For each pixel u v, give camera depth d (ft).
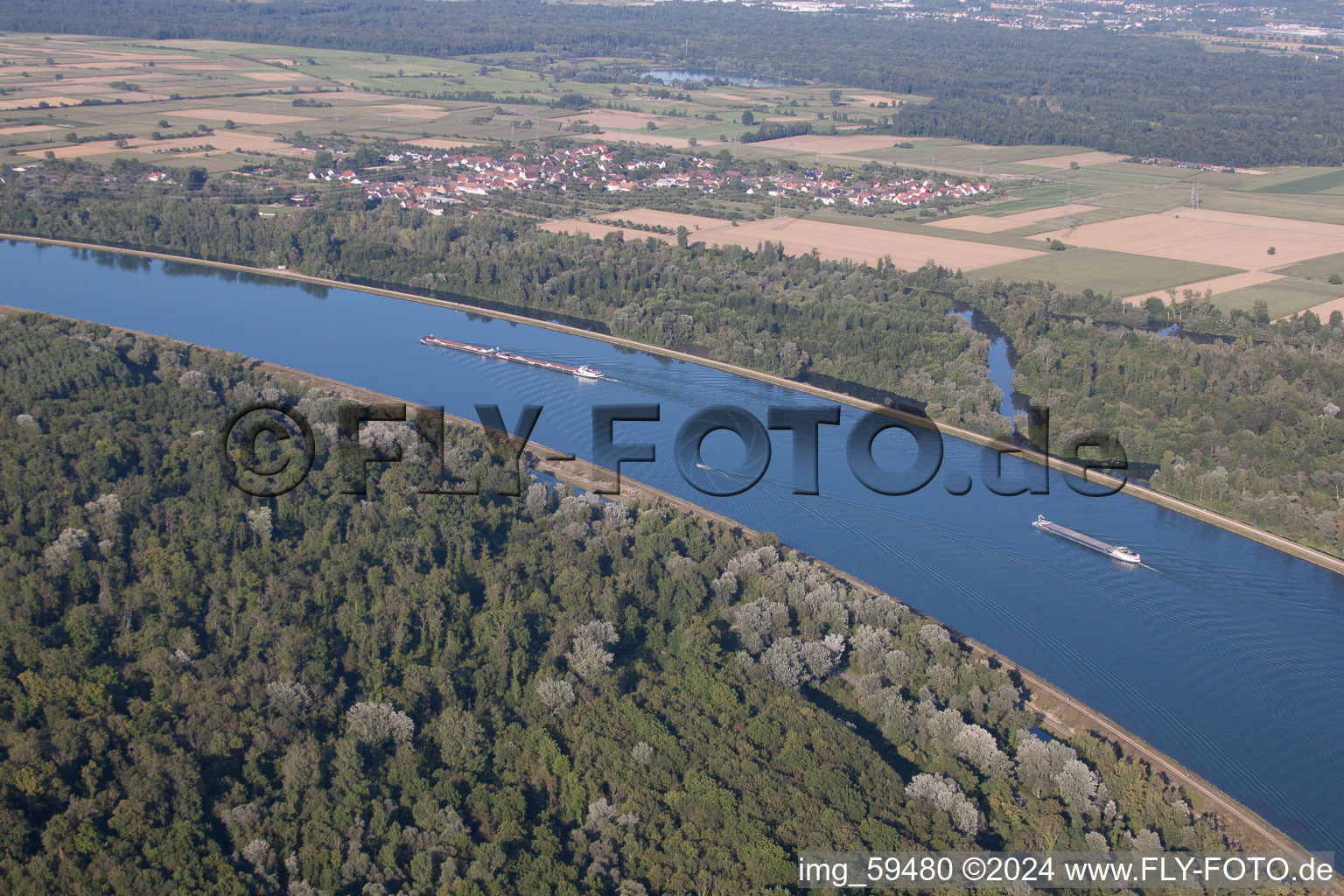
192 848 638.12
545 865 647.97
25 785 650.43
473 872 637.30
